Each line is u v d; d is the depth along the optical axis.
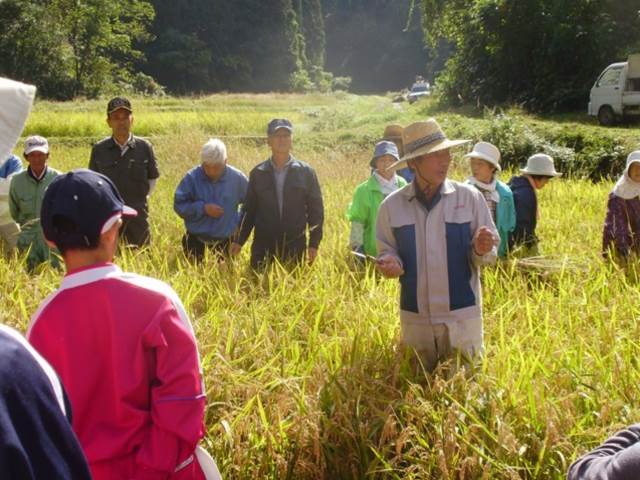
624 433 2.24
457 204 4.50
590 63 32.31
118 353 2.49
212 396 4.04
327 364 4.43
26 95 1.69
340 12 129.00
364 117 30.75
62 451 1.57
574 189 12.81
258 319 5.04
